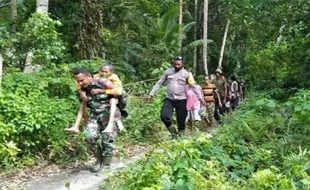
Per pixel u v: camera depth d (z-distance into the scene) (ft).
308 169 15.47
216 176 15.17
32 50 30.32
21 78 25.82
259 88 56.03
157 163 15.20
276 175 14.92
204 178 14.87
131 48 51.11
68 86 27.32
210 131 26.48
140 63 52.24
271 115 23.41
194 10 89.51
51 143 21.91
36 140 21.70
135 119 27.91
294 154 17.10
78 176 18.51
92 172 19.01
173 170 13.83
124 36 47.93
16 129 20.84
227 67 93.09
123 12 46.39
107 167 18.74
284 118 22.53
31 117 21.09
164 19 62.28
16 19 41.04
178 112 24.84
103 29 42.32
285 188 13.69
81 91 18.49
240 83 52.26
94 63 32.60
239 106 43.52
